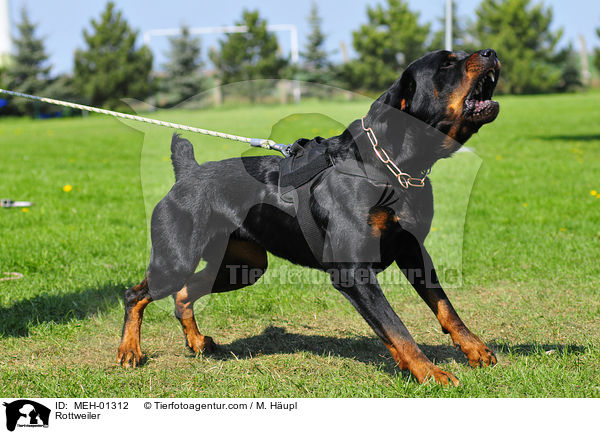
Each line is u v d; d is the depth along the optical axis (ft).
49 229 23.18
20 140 60.70
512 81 162.91
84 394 10.61
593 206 26.50
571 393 10.02
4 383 11.09
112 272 17.92
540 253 19.36
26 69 135.64
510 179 33.78
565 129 61.36
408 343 10.15
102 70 153.58
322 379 11.10
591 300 15.26
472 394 10.02
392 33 161.99
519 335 13.24
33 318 14.34
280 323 14.55
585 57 185.88
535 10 163.63
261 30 148.66
